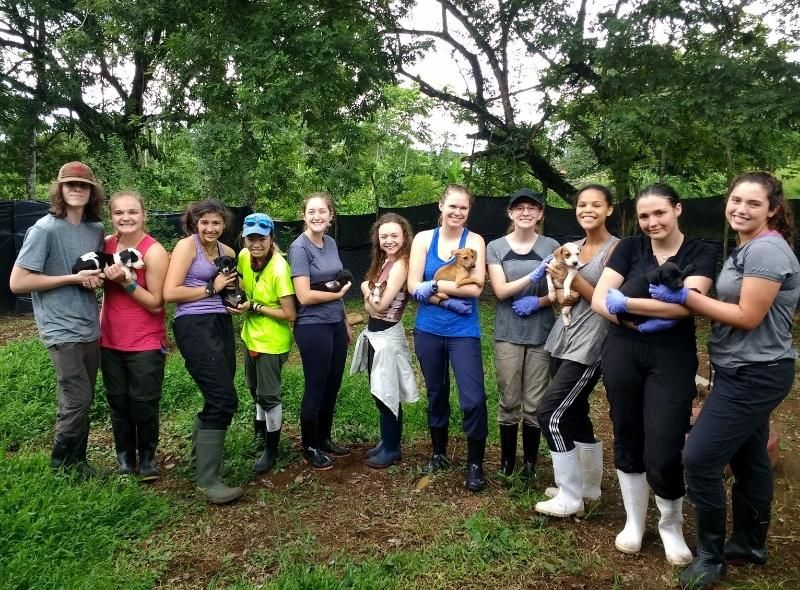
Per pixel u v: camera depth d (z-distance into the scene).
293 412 4.98
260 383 3.82
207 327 3.48
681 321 2.71
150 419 3.77
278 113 8.45
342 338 4.00
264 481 3.77
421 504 3.45
